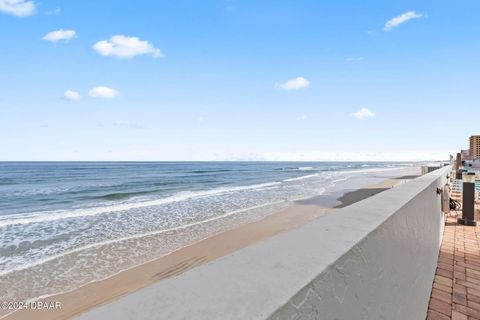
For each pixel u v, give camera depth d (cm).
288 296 59
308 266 73
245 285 64
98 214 1420
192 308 54
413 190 210
